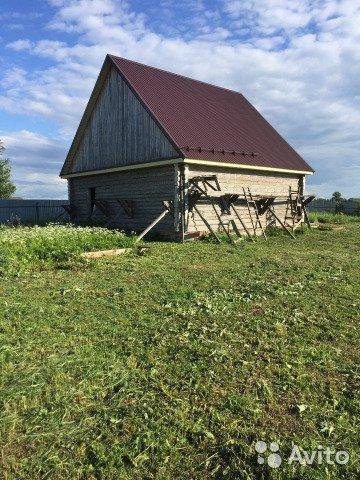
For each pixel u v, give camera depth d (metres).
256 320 5.12
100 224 17.44
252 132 18.48
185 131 14.64
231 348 4.29
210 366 3.87
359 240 14.05
